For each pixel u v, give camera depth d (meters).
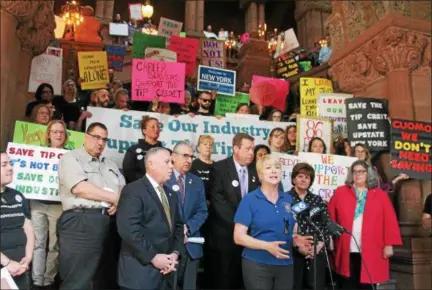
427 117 6.27
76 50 12.09
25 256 2.94
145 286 2.85
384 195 4.50
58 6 16.28
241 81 14.95
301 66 13.84
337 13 8.19
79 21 12.78
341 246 4.38
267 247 3.06
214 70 7.32
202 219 3.71
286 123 5.84
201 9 17.55
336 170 5.19
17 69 5.07
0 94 4.55
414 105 6.25
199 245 3.65
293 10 22.84
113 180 3.61
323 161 5.16
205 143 4.64
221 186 4.12
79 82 7.86
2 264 2.78
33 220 3.88
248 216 3.27
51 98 5.75
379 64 6.57
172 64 5.82
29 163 3.88
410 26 6.33
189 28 17.20
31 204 3.92
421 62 6.40
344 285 4.47
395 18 6.29
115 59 12.86
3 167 2.88
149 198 3.03
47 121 4.75
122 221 2.91
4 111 4.56
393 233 4.34
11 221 2.90
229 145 5.47
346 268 4.30
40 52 5.94
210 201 4.20
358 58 7.21
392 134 5.88
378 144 6.01
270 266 3.22
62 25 13.70
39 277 3.81
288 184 4.95
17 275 2.88
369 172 4.59
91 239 3.27
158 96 5.71
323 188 5.09
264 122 5.71
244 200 3.35
